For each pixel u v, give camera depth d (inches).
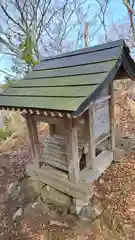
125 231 79.3
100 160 113.3
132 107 194.4
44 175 110.3
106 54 89.4
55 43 363.3
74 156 92.0
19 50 292.4
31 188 116.6
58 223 90.6
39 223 92.7
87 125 95.3
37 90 97.8
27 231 89.0
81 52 106.3
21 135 210.8
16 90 111.9
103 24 356.5
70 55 112.3
